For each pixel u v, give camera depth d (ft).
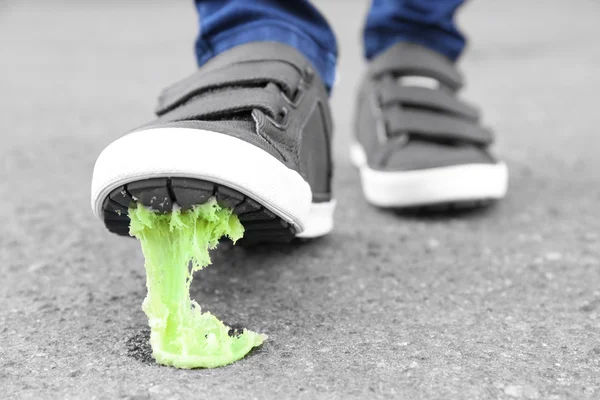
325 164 3.41
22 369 2.99
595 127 4.81
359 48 8.23
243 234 3.13
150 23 10.48
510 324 3.15
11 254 3.51
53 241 3.59
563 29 9.18
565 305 3.24
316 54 3.44
